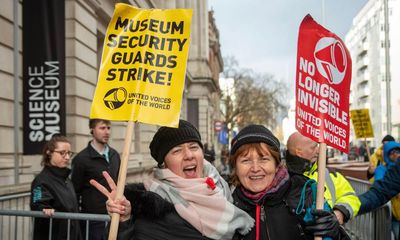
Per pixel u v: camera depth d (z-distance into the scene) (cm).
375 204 367
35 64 791
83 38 1102
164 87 281
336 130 288
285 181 267
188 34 287
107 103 282
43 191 460
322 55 287
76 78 1050
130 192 261
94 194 568
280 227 259
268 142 269
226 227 256
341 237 268
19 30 845
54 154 477
